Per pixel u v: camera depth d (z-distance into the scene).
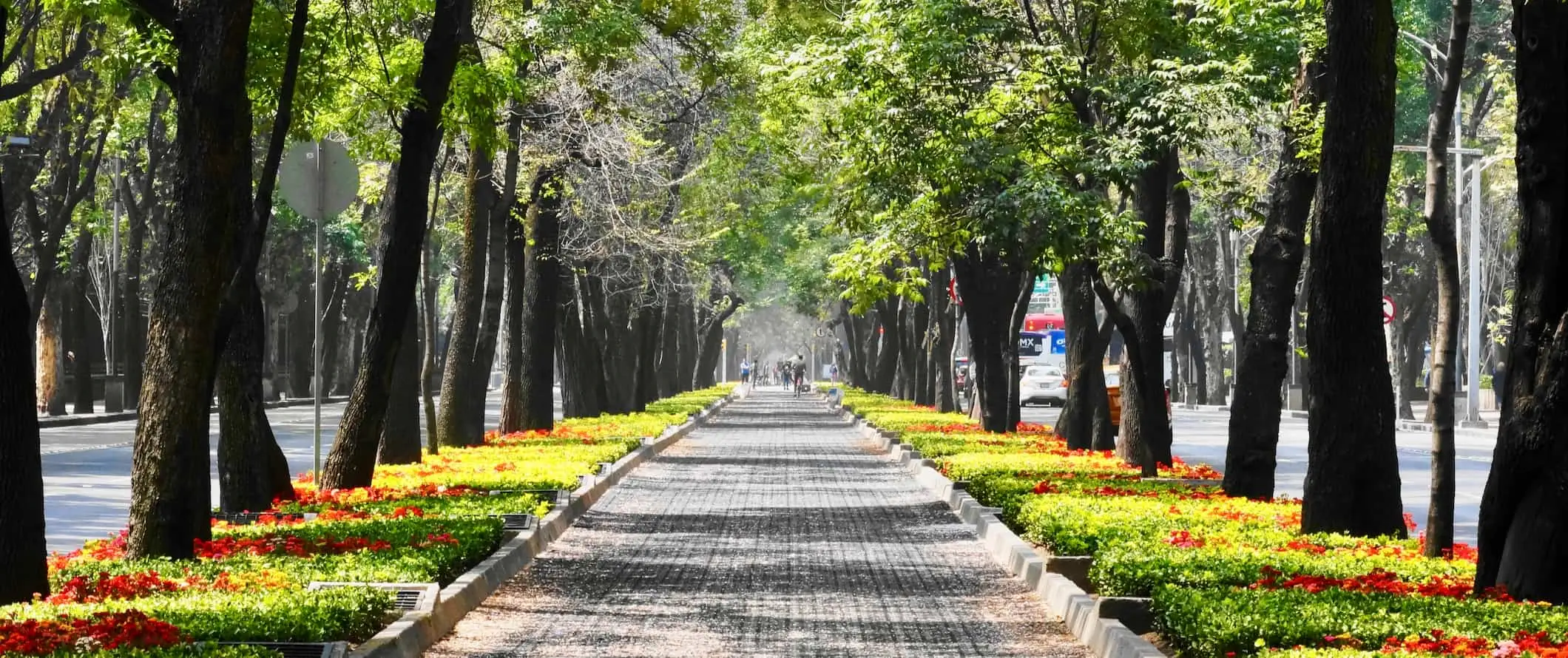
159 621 9.05
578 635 11.91
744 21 33.97
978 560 16.92
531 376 38.31
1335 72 14.70
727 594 14.21
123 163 56.28
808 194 34.38
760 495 25.58
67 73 36.50
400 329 21.17
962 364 60.94
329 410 68.38
